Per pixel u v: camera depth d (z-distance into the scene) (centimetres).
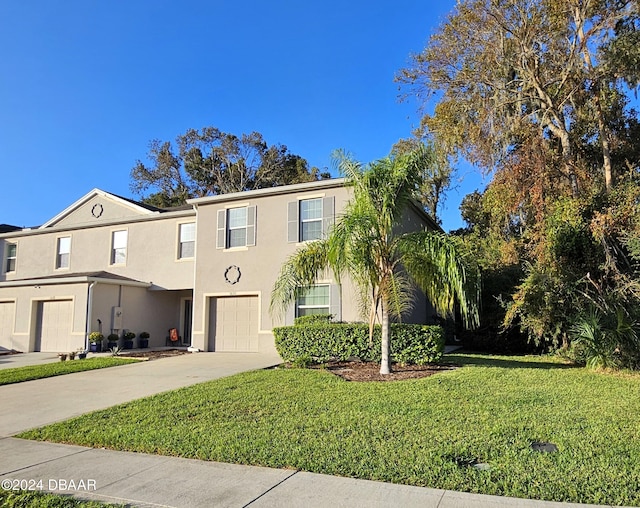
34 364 1401
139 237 1980
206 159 4188
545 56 1702
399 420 621
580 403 722
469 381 920
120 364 1335
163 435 578
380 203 1027
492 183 1532
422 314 1834
